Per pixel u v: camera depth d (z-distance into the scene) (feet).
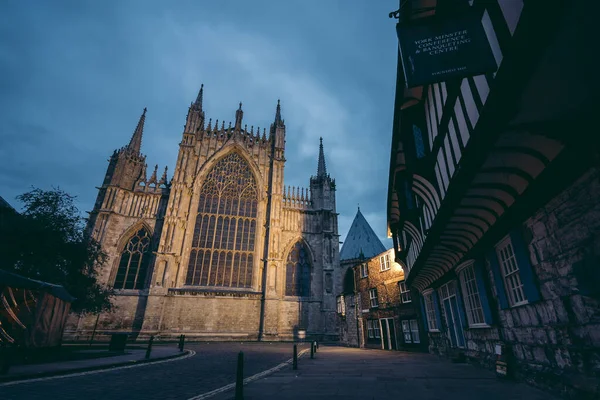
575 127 13.74
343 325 95.71
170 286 111.55
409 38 13.64
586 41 9.56
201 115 148.05
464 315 37.11
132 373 32.78
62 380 27.14
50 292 40.37
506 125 14.01
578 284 15.94
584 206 15.06
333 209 150.20
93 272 79.41
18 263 63.16
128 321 104.78
